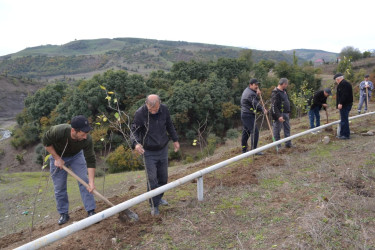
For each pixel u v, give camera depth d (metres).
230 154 8.12
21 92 109.06
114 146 31.20
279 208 3.75
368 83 12.39
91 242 3.25
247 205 3.96
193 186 5.01
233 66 52.03
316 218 3.26
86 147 3.72
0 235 7.57
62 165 3.61
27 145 47.59
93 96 40.09
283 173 5.11
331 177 4.62
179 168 10.44
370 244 2.77
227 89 44.59
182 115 37.97
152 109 3.59
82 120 3.37
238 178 5.02
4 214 9.67
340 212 3.42
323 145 6.79
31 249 2.46
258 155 6.53
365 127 8.36
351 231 3.02
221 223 3.52
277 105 6.55
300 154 6.21
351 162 5.26
